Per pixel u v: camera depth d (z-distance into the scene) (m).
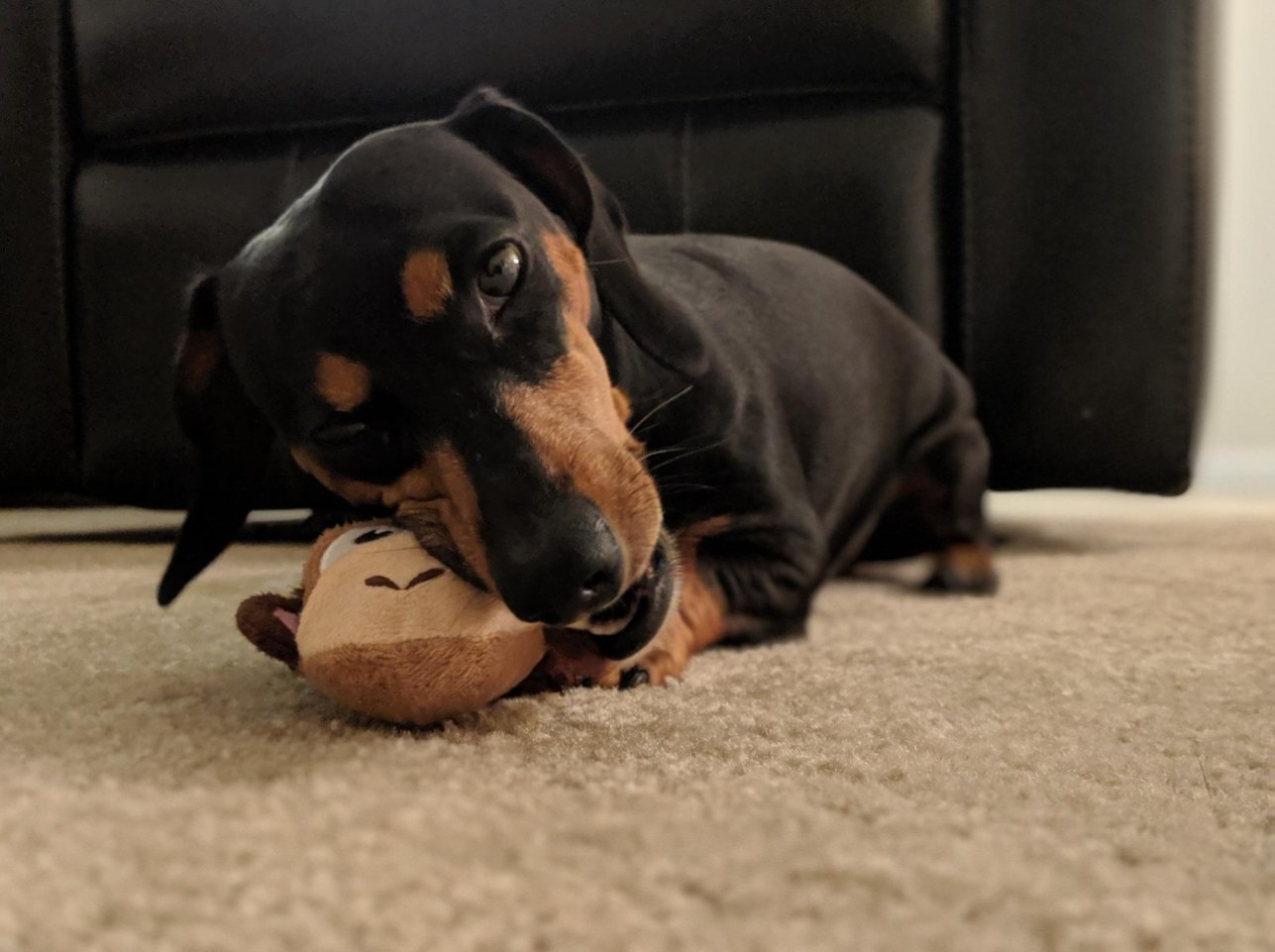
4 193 0.88
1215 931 0.20
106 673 0.41
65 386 0.89
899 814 0.26
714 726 0.34
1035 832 0.25
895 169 0.78
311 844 0.23
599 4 0.80
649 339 0.46
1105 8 0.76
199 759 0.30
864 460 0.64
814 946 0.19
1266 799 0.29
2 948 0.19
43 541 0.92
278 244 0.39
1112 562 0.75
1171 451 0.79
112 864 0.22
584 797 0.27
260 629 0.38
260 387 0.40
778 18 0.79
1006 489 0.84
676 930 0.20
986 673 0.42
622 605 0.36
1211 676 0.42
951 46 0.79
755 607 0.50
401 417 0.37
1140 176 0.77
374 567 0.34
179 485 0.88
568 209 0.45
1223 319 1.34
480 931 0.20
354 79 0.84
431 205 0.38
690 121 0.82
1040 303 0.79
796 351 0.59
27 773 0.28
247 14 0.84
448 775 0.29
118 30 0.86
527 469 0.35
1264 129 1.29
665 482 0.49
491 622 0.34
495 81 0.83
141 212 0.86
